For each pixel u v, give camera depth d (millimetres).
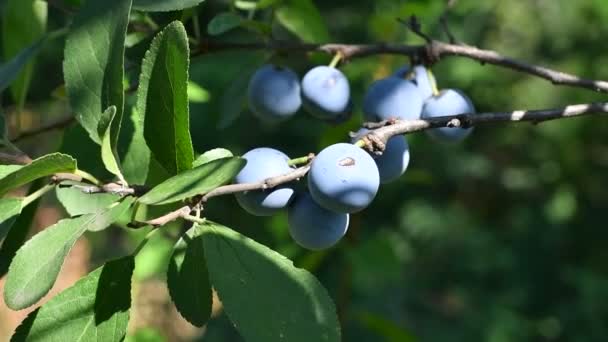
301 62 364
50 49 862
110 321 259
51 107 1017
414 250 1101
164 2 276
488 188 1226
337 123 339
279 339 248
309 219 270
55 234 249
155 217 287
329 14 1058
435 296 1074
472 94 1117
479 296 1068
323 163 261
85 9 265
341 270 412
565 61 1120
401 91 311
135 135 292
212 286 260
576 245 1150
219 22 317
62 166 253
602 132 1153
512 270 1088
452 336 982
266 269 254
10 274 245
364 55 333
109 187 256
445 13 340
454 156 1131
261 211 271
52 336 256
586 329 1015
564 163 1183
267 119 342
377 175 263
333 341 249
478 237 1115
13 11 333
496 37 1109
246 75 348
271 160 270
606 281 1048
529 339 1017
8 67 296
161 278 530
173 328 777
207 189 240
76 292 259
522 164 1217
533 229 1140
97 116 263
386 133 271
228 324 785
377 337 737
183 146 257
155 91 257
